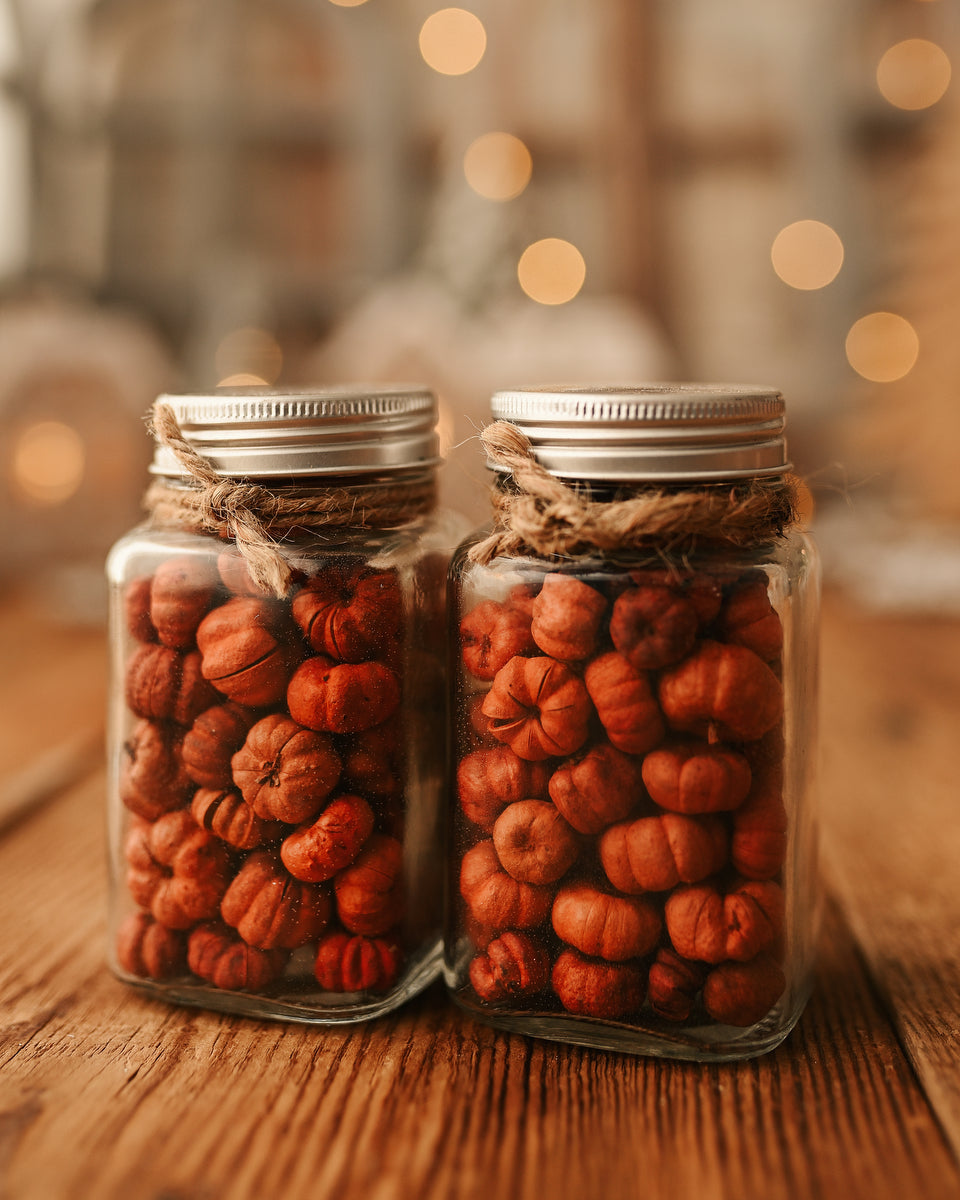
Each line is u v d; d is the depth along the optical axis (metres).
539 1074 0.26
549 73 1.05
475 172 0.94
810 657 0.28
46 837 0.38
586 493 0.26
